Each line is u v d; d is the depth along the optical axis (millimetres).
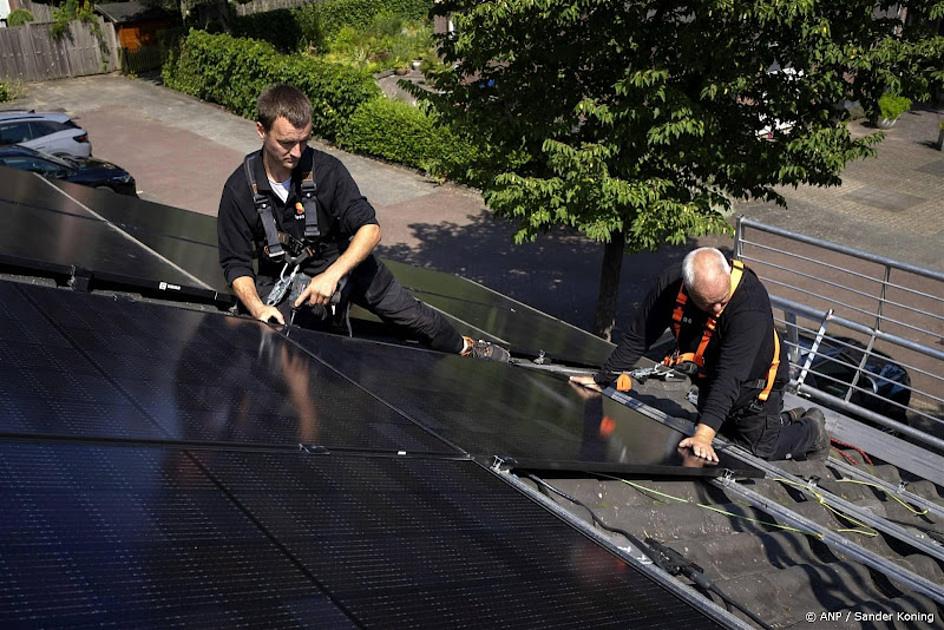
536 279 18609
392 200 22531
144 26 33562
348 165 24781
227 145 26109
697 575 3086
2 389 2340
